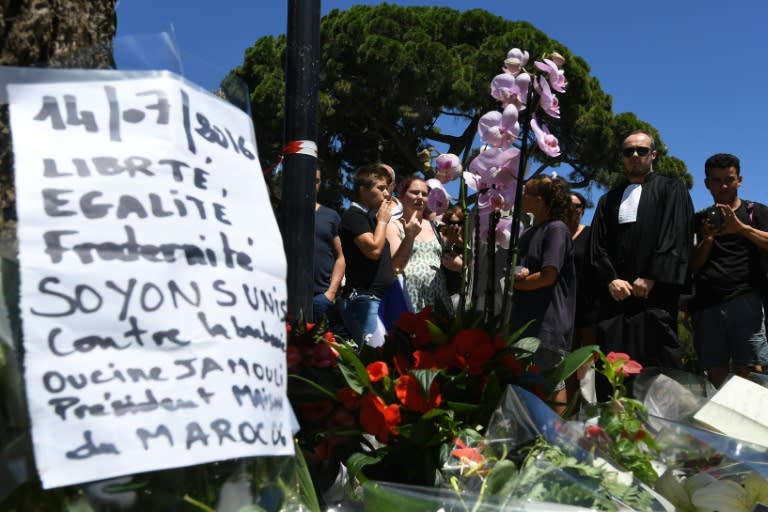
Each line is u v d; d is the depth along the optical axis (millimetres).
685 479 1385
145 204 939
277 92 15156
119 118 956
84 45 1210
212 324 958
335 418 1590
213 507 950
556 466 1249
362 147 16859
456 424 1417
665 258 3586
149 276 921
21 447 842
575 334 4125
